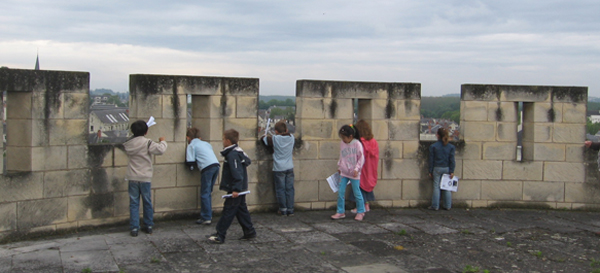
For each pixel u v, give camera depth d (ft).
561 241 24.49
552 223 28.66
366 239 23.99
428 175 32.35
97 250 21.20
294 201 30.48
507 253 22.20
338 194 28.86
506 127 32.48
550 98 32.37
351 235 24.72
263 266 19.58
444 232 25.76
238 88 28.53
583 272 19.69
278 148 28.71
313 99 30.25
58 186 23.97
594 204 32.81
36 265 18.92
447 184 31.24
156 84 26.45
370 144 29.73
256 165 29.53
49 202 23.70
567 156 32.65
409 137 31.94
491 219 29.32
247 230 23.35
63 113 23.95
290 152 29.04
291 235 24.47
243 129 28.96
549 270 19.92
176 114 27.09
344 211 28.78
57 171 23.90
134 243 22.43
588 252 22.58
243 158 22.77
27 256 20.08
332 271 19.13
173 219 27.55
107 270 18.60
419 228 26.50
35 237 23.27
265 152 29.68
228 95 28.32
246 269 19.19
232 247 22.15
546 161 32.65
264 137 29.17
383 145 31.58
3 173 22.16
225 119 28.40
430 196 32.48
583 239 24.93
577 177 32.73
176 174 27.40
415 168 32.17
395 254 21.59
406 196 32.19
